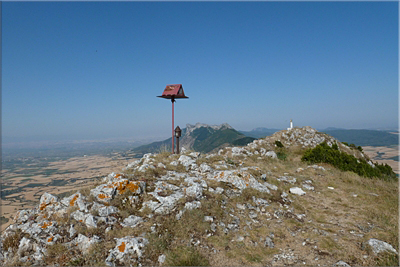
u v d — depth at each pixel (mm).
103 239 6309
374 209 9125
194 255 5871
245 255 6195
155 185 9273
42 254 5855
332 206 9734
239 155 18938
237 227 7492
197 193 8672
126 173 10297
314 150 19656
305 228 7715
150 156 13875
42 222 6887
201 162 13102
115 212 7492
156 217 7422
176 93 14594
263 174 12078
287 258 6141
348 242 6770
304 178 13523
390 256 5930
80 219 7047
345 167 16938
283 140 31453
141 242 6133
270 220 8156
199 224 7160
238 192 9688
